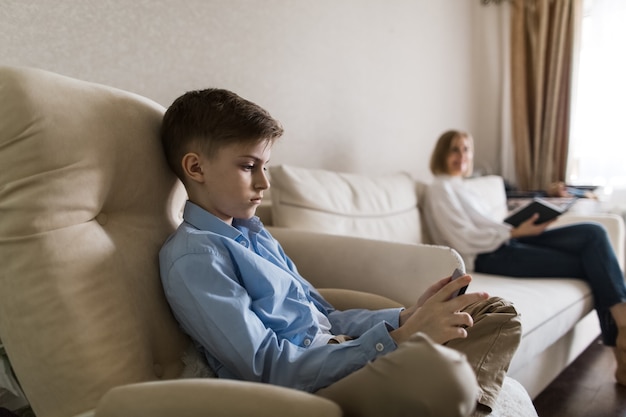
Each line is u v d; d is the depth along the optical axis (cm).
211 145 81
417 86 269
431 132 286
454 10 299
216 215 88
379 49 238
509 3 309
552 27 293
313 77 201
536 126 301
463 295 72
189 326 77
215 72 161
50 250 67
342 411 52
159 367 79
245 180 82
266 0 178
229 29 165
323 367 68
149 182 85
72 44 124
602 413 141
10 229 66
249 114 81
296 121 194
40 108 68
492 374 79
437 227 198
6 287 67
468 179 238
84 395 66
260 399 50
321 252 126
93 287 70
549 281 166
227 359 72
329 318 99
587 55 289
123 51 135
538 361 142
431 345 50
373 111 237
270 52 181
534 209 188
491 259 182
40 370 67
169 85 147
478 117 334
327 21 206
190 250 77
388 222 180
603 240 168
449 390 46
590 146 292
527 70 307
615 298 161
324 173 169
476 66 328
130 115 82
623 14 274
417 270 109
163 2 144
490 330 81
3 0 111
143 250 82
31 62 117
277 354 71
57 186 69
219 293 74
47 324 66
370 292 116
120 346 70
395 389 49
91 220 76
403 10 253
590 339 187
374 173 241
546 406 146
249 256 82
